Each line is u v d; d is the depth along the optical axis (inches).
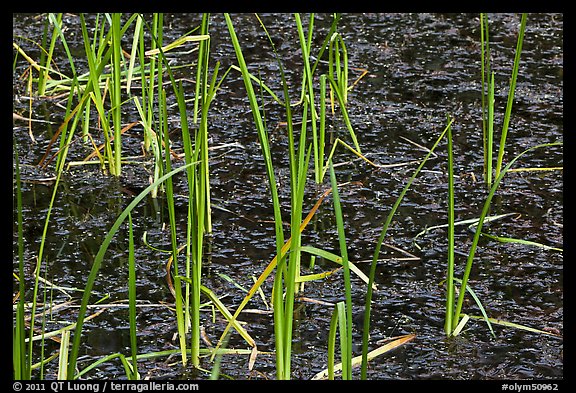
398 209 94.3
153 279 82.4
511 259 85.8
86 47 91.4
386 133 109.8
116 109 96.7
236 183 98.9
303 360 72.0
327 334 75.3
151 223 91.0
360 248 87.6
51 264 83.7
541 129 109.8
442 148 106.7
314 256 85.1
